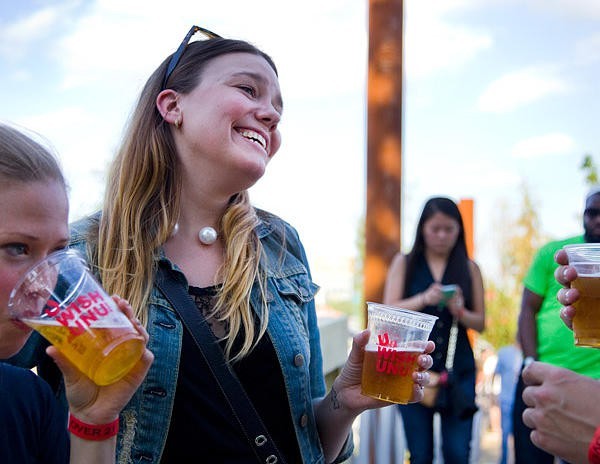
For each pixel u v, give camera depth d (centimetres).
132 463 156
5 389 125
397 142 532
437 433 404
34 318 114
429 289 389
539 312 383
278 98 191
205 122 173
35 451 128
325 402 185
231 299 168
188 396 160
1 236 108
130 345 122
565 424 135
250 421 162
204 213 184
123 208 174
